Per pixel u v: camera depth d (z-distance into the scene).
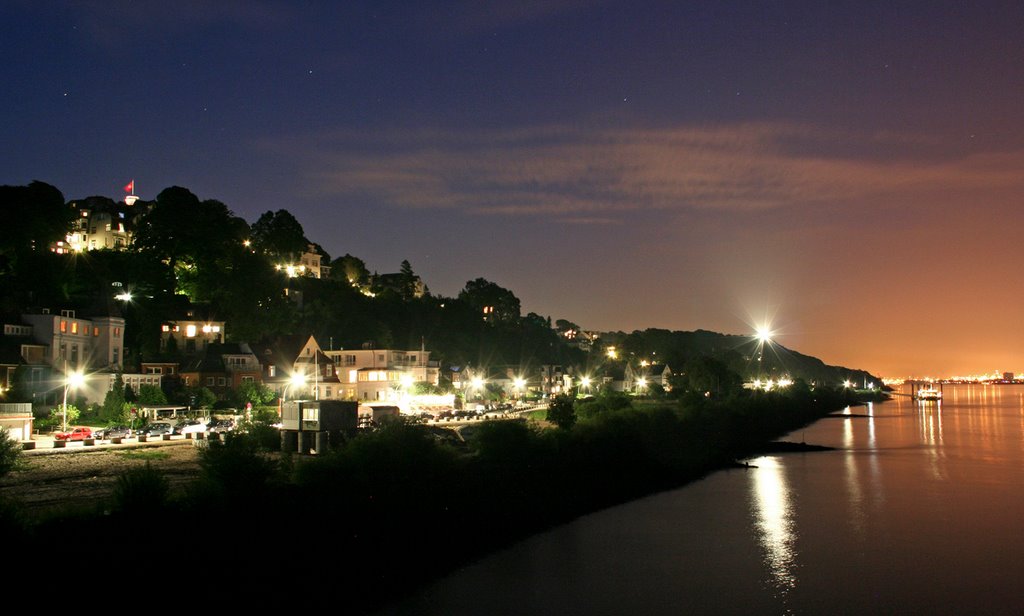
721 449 113.31
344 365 155.38
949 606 43.47
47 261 122.69
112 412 93.44
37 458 65.44
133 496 39.59
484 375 197.50
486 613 41.03
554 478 72.56
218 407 113.44
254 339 140.62
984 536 59.50
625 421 93.88
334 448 68.25
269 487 46.38
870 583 47.34
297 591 39.28
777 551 54.72
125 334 122.38
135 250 147.75
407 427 61.00
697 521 64.56
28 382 92.56
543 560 51.59
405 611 40.81
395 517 50.50
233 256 151.25
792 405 199.00
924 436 152.88
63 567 32.53
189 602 34.53
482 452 74.38
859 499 75.56
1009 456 114.69
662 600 43.72
